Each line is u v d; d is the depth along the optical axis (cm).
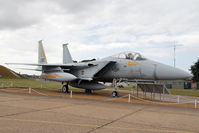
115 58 1509
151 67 1284
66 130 436
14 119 530
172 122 580
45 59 2125
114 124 519
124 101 1212
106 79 1634
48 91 1830
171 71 1209
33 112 650
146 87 1379
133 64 1373
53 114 627
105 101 1158
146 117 650
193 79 4406
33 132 411
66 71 1800
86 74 1633
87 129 452
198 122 597
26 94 1400
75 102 1020
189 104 1195
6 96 1177
